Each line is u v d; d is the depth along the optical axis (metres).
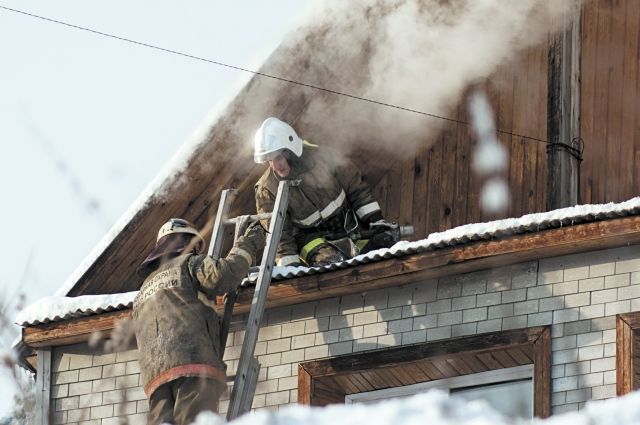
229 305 18.08
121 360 20.06
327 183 20.55
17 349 20.41
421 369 18.48
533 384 17.80
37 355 20.44
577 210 17.78
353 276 18.67
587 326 17.69
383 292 18.89
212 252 18.53
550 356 17.75
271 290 18.98
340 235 20.62
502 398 18.22
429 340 18.47
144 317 17.41
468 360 18.28
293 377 19.05
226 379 17.50
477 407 12.04
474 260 18.14
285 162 20.45
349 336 18.92
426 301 18.64
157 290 17.52
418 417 11.89
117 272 21.64
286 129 20.56
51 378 20.31
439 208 23.27
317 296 19.06
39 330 20.14
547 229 17.80
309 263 20.33
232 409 17.33
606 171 23.33
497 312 18.20
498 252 17.98
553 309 17.94
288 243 20.36
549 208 21.38
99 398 20.00
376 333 18.78
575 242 17.66
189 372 16.98
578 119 21.97
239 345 19.38
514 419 11.95
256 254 19.00
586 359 17.58
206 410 16.92
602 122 23.56
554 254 18.00
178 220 18.39
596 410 11.91
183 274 17.64
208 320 17.52
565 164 21.53
